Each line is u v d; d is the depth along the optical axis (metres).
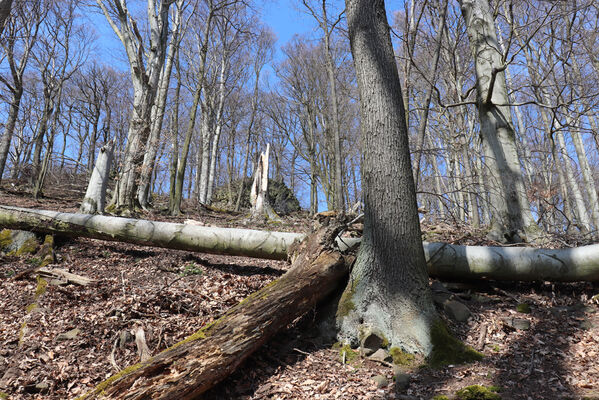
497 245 6.25
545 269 5.18
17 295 5.21
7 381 3.48
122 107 30.80
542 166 14.80
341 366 3.95
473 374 3.65
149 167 11.98
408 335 4.12
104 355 4.01
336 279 4.82
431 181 13.33
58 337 4.16
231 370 3.59
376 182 4.55
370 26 4.78
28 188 17.56
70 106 30.75
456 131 15.38
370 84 4.67
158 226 6.77
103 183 8.98
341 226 5.12
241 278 6.02
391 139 4.56
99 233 6.95
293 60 24.84
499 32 14.32
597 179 18.00
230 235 6.44
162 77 14.50
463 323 4.65
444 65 14.25
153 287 5.57
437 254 5.53
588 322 4.43
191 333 4.35
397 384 3.53
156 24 12.44
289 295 4.27
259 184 13.28
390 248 4.40
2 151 16.55
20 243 6.91
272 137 33.34
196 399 3.40
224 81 25.14
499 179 6.73
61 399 3.37
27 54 17.61
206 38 14.27
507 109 6.89
